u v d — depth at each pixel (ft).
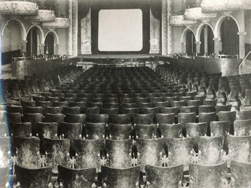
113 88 45.73
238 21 77.20
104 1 114.83
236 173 17.19
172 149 21.04
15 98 43.14
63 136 25.29
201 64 75.41
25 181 16.57
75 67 77.15
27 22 90.38
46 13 85.10
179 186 16.97
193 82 53.52
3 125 24.77
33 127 27.20
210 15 82.43
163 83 52.60
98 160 21.18
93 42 116.57
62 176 16.55
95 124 24.71
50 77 59.98
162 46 112.27
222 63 67.41
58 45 112.16
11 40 90.22
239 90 40.37
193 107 31.12
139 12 115.14
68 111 31.55
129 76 63.72
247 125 25.05
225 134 24.57
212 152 21.22
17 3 68.44
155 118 30.45
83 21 113.91
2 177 16.74
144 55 112.88
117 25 116.06
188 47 116.88
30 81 50.01
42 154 23.26
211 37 106.32
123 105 33.65
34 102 35.01
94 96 39.63
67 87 47.26
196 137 21.58
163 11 110.63
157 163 21.07
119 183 16.81
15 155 22.06
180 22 99.25
